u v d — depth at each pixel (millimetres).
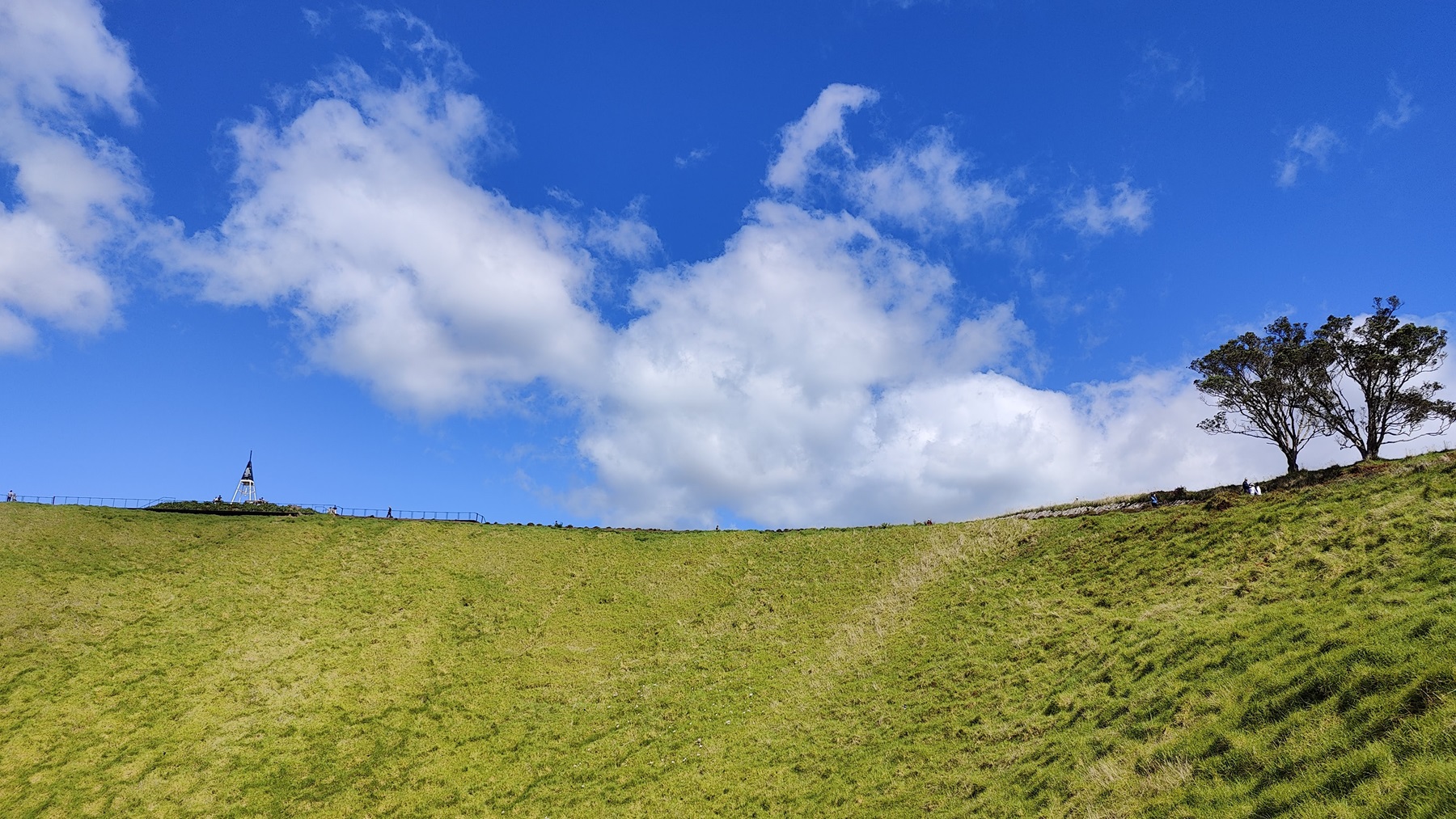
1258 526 37750
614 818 30422
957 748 27812
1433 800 12430
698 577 58781
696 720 38312
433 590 55062
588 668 46281
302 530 62906
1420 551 25906
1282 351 53969
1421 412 50906
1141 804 17578
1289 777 15547
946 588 49312
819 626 48594
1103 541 47469
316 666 44500
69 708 38719
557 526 71188
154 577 51844
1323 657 19547
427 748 38031
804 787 29484
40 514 58125
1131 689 25188
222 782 34844
